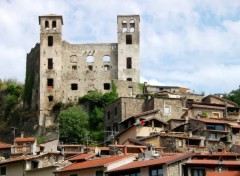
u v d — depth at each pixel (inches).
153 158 3476.9
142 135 5265.8
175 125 5590.6
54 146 4862.2
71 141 6761.8
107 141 5816.9
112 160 3494.1
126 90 7716.5
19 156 4286.4
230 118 5920.3
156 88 7760.8
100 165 3415.4
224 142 5034.5
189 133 5064.0
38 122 7721.5
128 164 3417.8
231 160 3646.7
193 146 4810.5
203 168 3228.3
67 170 3582.7
